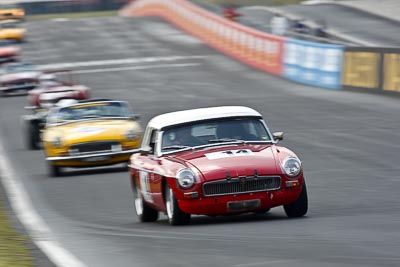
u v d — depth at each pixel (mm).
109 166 77125
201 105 121000
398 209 42375
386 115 94500
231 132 42000
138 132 72062
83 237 38844
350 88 123562
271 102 118125
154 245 34000
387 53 112125
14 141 101500
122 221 45688
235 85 145375
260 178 38312
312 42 146500
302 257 28531
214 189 38344
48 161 70875
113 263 30484
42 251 34125
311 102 114312
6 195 60875
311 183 56312
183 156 40781
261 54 166375
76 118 73938
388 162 63688
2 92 152000
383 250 29156
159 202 41500
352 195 49469
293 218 39938
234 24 187000
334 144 76312
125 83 157625
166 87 148250
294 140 81062
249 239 33469
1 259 31219
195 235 36000
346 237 32625
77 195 58938
